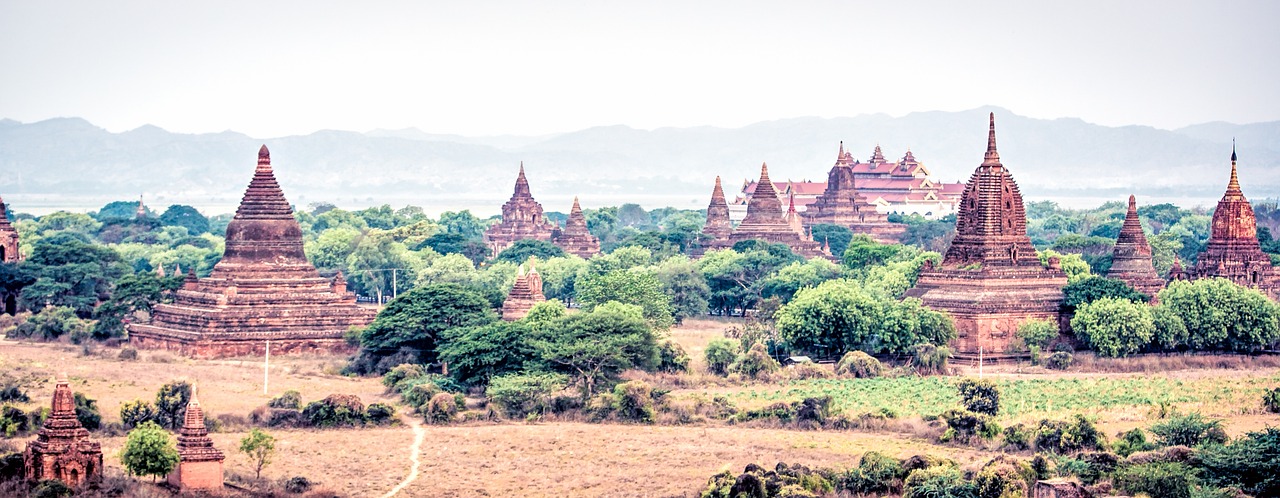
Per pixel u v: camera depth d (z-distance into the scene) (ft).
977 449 647.97
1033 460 582.35
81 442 547.49
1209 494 533.96
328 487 575.38
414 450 646.74
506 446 655.76
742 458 631.56
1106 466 577.84
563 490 579.07
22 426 647.15
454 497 569.23
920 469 569.64
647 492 574.15
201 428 564.71
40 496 520.01
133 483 549.95
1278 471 557.33
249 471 595.47
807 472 576.20
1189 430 633.61
